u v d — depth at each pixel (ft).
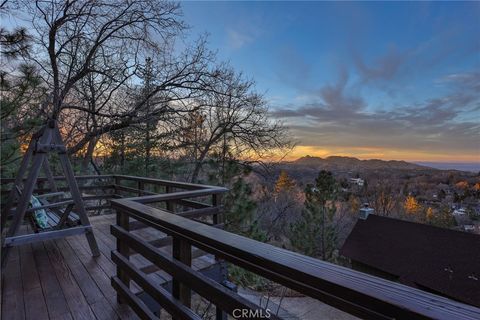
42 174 19.94
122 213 7.35
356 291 2.30
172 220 5.29
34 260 10.63
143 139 34.24
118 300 7.56
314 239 45.47
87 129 29.37
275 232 47.11
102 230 14.56
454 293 30.94
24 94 13.07
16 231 9.59
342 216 59.31
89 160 32.58
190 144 35.73
